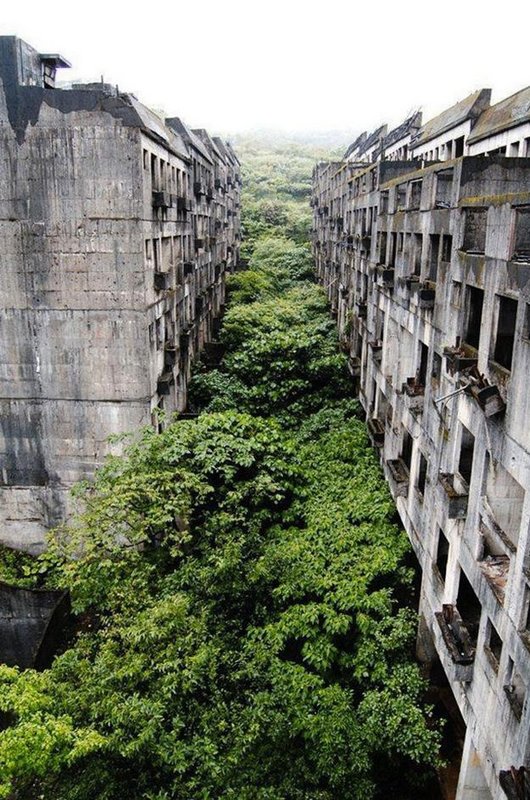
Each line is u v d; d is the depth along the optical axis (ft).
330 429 102.99
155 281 87.30
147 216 81.71
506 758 40.37
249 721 50.62
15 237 79.20
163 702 49.42
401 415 74.18
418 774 58.08
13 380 84.23
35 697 47.98
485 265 44.86
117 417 85.25
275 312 149.48
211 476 81.25
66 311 81.46
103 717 48.57
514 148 84.07
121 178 76.95
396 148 151.23
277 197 316.40
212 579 63.87
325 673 59.41
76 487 76.18
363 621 60.29
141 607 60.13
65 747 45.29
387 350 83.51
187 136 124.26
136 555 65.31
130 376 83.61
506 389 40.37
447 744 60.59
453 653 48.16
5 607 78.84
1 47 73.56
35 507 89.25
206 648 52.95
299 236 274.57
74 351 82.94
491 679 43.60
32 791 53.36
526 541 37.47
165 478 71.61
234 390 115.14
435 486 57.77
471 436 52.60
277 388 115.03
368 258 105.29
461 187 56.65
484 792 50.19
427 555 60.75
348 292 130.11
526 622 38.34
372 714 53.31
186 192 117.50
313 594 65.21
